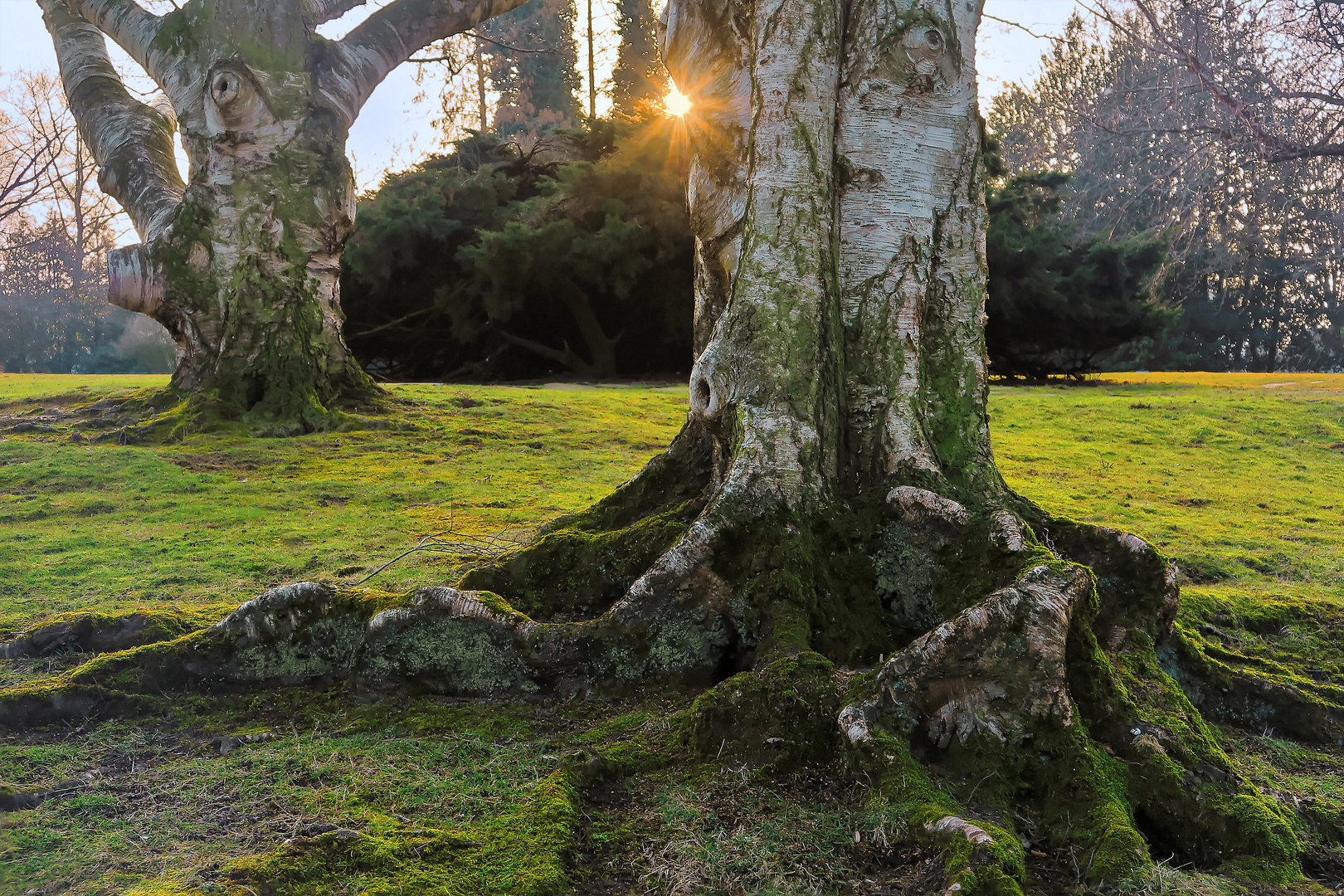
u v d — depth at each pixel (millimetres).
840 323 4855
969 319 5035
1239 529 8703
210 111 12211
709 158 5359
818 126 4867
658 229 23828
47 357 47656
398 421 12633
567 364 26688
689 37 5414
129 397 12969
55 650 4922
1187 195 26094
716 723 3766
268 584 6305
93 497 8977
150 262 12266
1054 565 3957
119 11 13109
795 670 3873
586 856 3178
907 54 4887
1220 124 21672
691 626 4398
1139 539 4719
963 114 5059
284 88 12383
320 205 12750
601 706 4297
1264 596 6430
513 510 8641
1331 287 46469
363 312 27844
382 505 8859
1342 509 9734
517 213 25828
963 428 4918
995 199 26094
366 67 13250
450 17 13961
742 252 4875
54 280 47062
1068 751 3539
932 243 4973
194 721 4316
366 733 4133
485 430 12680
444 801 3475
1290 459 12438
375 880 2939
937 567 4480
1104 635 4480
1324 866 3424
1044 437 13766
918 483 4695
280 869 2953
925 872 3039
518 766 3723
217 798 3506
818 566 4457
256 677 4602
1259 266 43281
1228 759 3854
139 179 13258
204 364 12469
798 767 3650
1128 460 12305
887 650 4367
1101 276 25906
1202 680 4668
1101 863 3178
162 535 7680
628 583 4953
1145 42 18141
